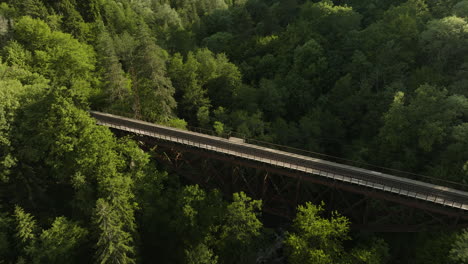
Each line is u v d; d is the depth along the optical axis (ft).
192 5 356.18
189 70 198.59
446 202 98.32
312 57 193.88
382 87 168.66
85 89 164.14
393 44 167.12
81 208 106.83
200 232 109.50
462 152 112.57
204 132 180.96
